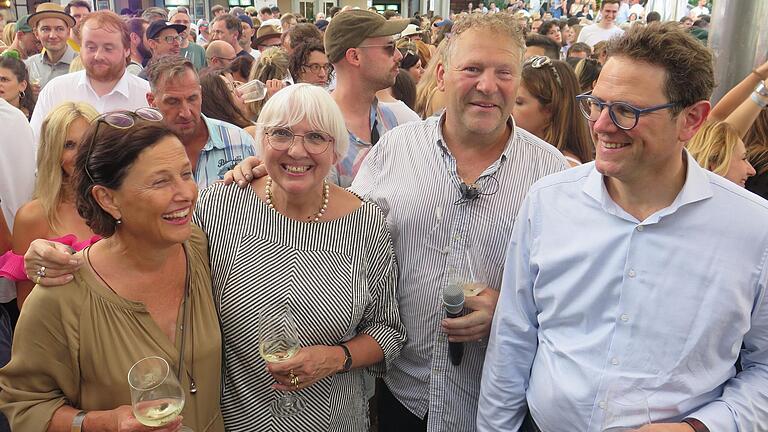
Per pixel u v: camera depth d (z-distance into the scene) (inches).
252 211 76.2
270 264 73.2
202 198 77.9
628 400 60.7
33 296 62.9
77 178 63.6
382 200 84.9
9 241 102.9
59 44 238.8
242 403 73.4
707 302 58.9
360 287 75.7
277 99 71.9
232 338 72.5
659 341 60.4
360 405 82.0
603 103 57.0
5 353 77.4
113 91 163.9
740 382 61.3
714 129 110.0
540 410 68.5
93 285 64.2
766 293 58.9
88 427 61.6
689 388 60.1
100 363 63.4
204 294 70.9
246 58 233.3
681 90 54.6
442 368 82.3
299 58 184.7
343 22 120.1
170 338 67.4
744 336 62.1
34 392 64.1
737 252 58.7
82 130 97.3
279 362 67.4
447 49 78.5
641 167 58.1
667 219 60.4
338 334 74.5
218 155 123.9
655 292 60.6
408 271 83.2
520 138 82.3
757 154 120.0
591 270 64.1
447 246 80.8
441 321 80.2
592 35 381.7
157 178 62.1
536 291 69.9
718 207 59.6
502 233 79.4
